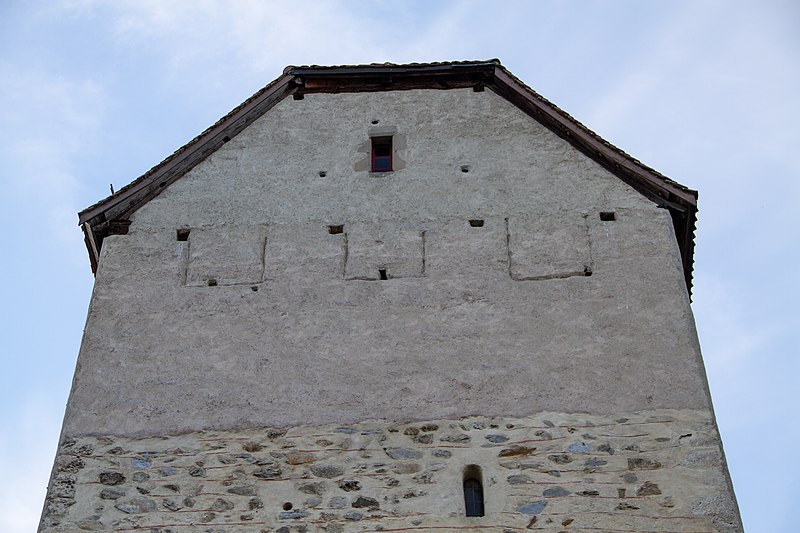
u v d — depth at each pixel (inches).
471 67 667.4
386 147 649.6
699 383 531.5
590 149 625.6
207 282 582.9
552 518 487.2
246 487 503.8
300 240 598.2
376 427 523.2
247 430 524.7
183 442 521.7
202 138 636.1
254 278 583.2
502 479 501.0
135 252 596.7
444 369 543.5
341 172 630.5
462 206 609.6
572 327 556.4
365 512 493.7
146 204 619.2
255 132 652.1
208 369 548.4
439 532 486.0
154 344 558.6
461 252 589.0
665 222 596.4
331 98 669.3
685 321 555.2
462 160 631.8
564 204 607.2
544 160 628.1
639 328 553.9
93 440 523.5
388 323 562.3
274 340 557.9
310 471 508.4
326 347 554.3
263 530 489.4
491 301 568.4
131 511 497.0
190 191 623.8
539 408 526.6
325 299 573.0
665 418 518.9
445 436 518.6
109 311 571.8
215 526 491.2
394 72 668.7
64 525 493.0
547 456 508.1
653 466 501.0
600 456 506.3
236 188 624.4
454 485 500.4
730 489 491.5
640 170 609.6
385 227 601.6
